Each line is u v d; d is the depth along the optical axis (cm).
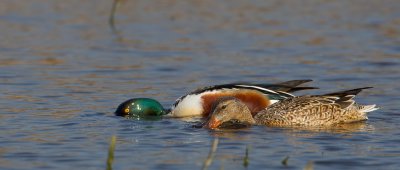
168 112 1620
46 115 1550
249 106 1644
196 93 1634
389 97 1753
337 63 2131
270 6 2959
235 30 2573
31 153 1259
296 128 1472
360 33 2525
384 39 2439
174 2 3028
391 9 2888
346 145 1322
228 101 1496
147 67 2084
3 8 2856
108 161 1124
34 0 3014
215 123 1480
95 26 2636
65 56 2206
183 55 2236
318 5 2975
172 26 2645
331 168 1189
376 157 1246
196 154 1262
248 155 1253
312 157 1245
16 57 2177
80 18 2748
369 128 1459
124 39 2452
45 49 2289
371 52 2266
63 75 1973
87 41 2416
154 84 1895
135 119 1545
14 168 1180
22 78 1928
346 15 2798
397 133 1410
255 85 1666
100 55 2228
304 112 1507
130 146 1312
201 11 2884
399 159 1234
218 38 2464
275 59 2183
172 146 1314
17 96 1733
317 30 2572
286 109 1517
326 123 1505
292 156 1249
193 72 2033
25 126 1451
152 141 1350
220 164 1205
